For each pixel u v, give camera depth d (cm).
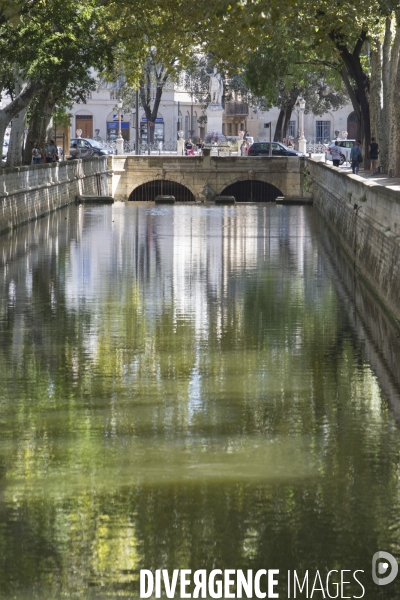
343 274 3541
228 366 2125
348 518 1277
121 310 2772
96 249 4269
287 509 1308
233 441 1600
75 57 4781
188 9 4256
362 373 2075
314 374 2064
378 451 1551
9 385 1961
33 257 3944
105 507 1312
